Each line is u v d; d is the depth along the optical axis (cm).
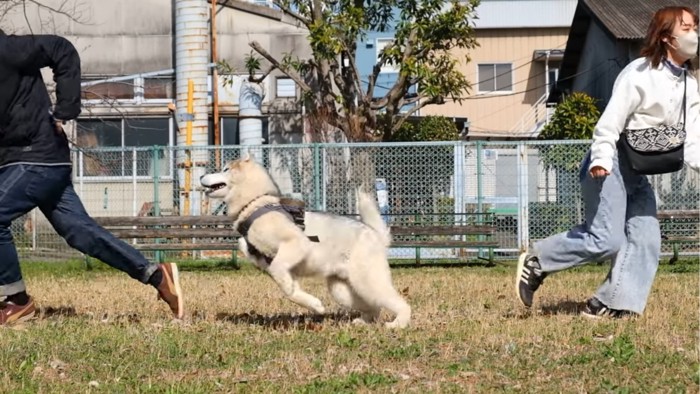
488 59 3144
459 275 1223
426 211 1454
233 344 613
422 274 1256
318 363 546
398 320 679
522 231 1462
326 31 1709
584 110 2148
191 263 1438
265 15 1928
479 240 1456
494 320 715
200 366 548
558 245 713
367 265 673
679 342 609
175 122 1856
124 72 1911
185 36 1792
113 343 617
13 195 689
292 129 1908
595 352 573
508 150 1480
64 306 862
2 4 1780
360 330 664
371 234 681
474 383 498
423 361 555
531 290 731
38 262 1455
